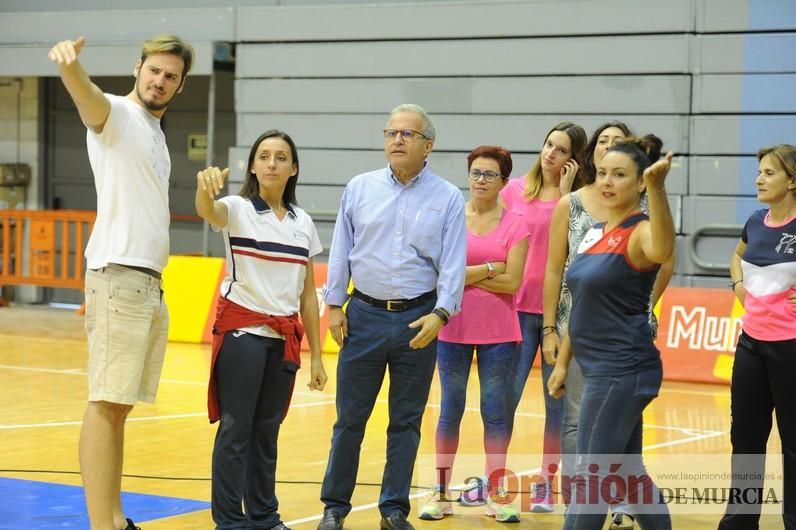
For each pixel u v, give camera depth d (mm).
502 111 17734
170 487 8125
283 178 6824
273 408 6836
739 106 16312
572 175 7961
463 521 7477
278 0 19641
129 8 20922
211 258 18078
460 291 6934
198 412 11391
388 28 18469
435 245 6969
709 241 16359
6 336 17938
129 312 6262
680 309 15117
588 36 17188
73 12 20797
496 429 7598
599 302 5531
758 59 16203
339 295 7086
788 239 6547
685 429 11070
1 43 21469
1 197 23297
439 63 18141
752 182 16234
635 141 5727
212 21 19641
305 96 19062
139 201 6289
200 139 22266
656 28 16719
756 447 6664
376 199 7035
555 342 6855
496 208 7684
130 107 6328
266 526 6879
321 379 7156
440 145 18109
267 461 6875
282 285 6762
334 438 7066
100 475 6258
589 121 17188
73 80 5930
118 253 6238
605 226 5637
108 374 6238
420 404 7039
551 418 7801
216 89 22094
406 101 18344
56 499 7641
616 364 5508
